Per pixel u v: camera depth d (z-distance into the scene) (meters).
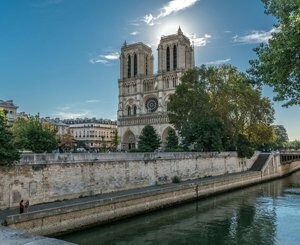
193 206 46.97
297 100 24.55
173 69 142.50
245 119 88.06
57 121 171.50
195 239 30.44
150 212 41.16
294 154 103.88
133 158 48.91
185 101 83.81
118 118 149.00
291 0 22.45
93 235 31.80
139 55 150.88
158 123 134.12
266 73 25.14
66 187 38.38
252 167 89.75
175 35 141.62
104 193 43.06
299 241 29.73
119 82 154.75
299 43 21.28
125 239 30.39
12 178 33.03
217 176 70.38
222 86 81.00
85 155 41.28
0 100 118.88
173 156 58.41
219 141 75.94
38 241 7.88
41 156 36.19
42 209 30.50
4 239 8.08
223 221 37.50
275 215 40.38
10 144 31.98
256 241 29.80
